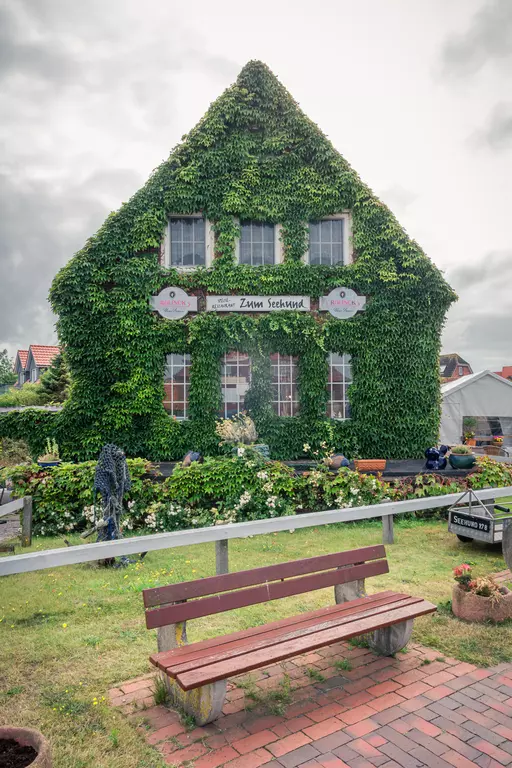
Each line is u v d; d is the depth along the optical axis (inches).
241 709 154.9
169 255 613.0
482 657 183.3
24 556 221.0
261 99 629.0
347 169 627.8
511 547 238.7
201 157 611.5
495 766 129.3
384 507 333.4
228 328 600.4
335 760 131.6
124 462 329.4
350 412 622.5
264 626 171.0
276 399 621.9
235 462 426.3
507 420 926.4
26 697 161.0
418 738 140.3
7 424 578.2
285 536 379.2
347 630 164.1
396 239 620.1
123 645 197.2
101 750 135.9
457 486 440.1
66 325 574.9
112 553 242.2
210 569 293.7
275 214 617.0
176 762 131.8
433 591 248.8
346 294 617.6
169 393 604.4
